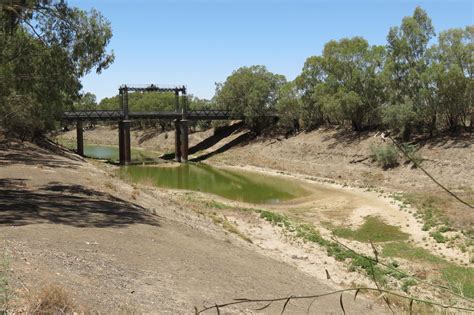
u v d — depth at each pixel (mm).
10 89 23234
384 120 54188
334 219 33688
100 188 26109
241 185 52219
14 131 47688
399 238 27344
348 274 19656
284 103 75250
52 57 22281
